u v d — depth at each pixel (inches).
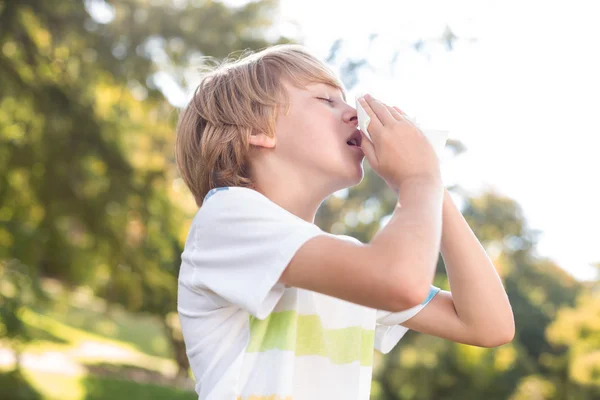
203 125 57.9
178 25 350.6
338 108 54.1
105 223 357.4
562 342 529.0
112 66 340.8
